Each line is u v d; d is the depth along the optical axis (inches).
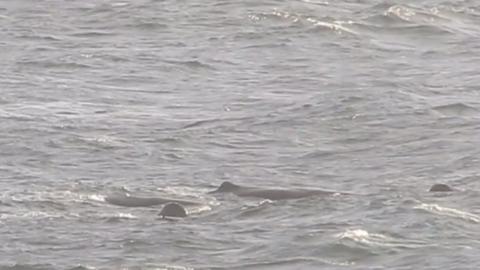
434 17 5103.3
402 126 3380.9
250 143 3233.3
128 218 2488.9
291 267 2160.4
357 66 4320.9
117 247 2279.8
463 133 3289.9
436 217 2426.2
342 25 4960.6
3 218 2482.8
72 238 2340.1
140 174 2898.6
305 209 2524.6
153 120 3481.8
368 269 2143.2
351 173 2913.4
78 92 3853.3
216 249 2261.3
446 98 3742.6
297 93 3860.7
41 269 2171.5
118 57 4392.2
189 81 4062.5
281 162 3034.0
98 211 2546.8
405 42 4790.8
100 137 3255.4
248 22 5024.6
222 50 4559.5
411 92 3826.3
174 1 5344.5
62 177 2854.3
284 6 5226.4
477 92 3853.3
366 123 3415.4
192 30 4906.5
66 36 4825.3
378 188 2733.8
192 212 2529.5
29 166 2962.6
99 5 5319.9
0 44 4628.4
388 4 5201.8
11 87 3897.6
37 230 2395.4
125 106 3676.2
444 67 4288.9
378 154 3097.9
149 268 2161.7
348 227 2364.7
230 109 3634.4
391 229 2347.4
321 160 3048.7
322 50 4603.8
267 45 4660.4
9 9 5285.4
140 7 5255.9
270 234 2341.3
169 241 2301.9
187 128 3378.4
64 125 3380.9
